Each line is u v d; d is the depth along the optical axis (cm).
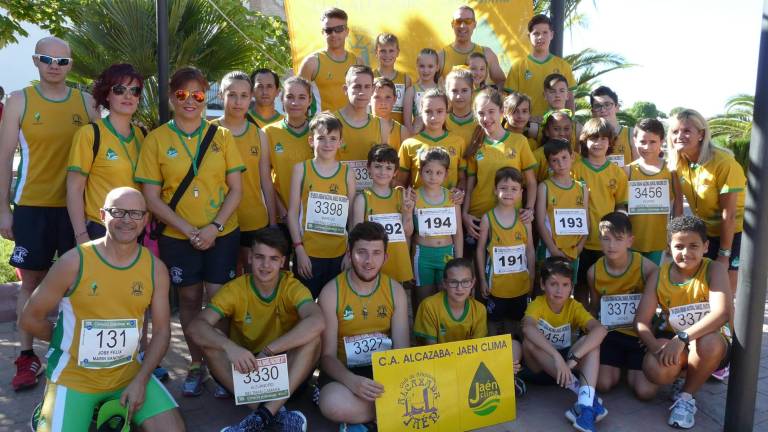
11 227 418
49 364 334
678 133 468
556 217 492
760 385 444
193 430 368
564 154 488
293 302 387
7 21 853
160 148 395
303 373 366
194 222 399
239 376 349
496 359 386
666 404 417
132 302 338
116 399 334
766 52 337
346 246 456
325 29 570
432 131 491
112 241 331
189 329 370
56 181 420
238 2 858
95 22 756
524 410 404
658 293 415
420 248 465
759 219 346
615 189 514
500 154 493
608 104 589
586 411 376
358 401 356
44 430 315
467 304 416
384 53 580
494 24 730
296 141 487
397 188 459
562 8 648
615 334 436
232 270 424
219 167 406
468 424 375
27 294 431
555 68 619
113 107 395
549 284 417
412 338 520
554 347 422
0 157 409
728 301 387
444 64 617
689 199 488
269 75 525
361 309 395
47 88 416
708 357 379
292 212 445
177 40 768
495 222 474
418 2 720
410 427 359
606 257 455
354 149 491
